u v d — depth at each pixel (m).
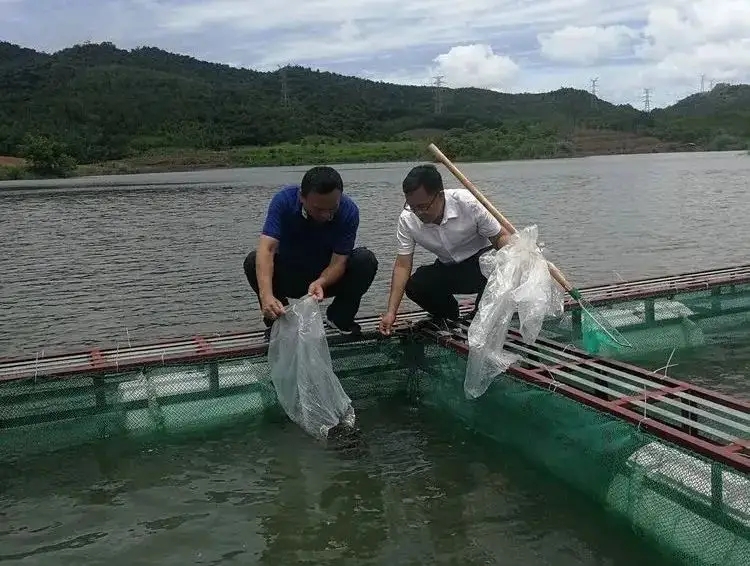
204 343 4.91
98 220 20.88
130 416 4.41
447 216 4.73
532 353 4.39
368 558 3.05
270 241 4.46
